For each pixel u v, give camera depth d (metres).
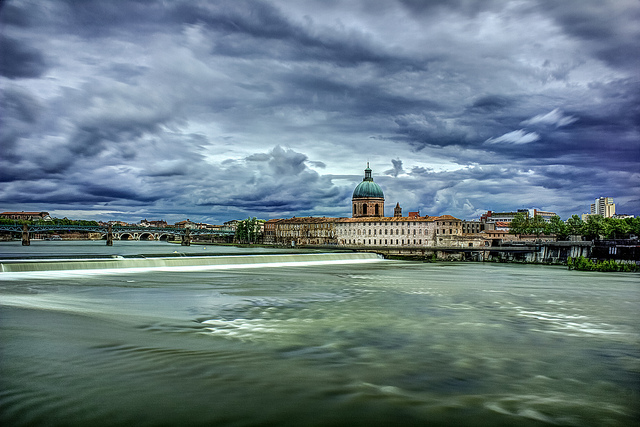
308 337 27.42
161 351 23.28
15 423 14.76
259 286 56.28
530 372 21.11
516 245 168.25
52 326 28.97
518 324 32.72
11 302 39.06
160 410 15.89
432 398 17.58
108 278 62.91
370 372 20.59
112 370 20.02
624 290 58.66
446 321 33.41
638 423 15.73
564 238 197.50
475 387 18.95
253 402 16.77
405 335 28.42
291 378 19.47
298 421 15.24
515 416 16.09
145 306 38.62
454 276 79.19
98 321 31.19
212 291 50.09
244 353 23.31
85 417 15.27
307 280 65.56
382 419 15.55
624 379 20.31
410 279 70.56
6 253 158.50
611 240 130.50
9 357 21.75
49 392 17.36
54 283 55.44
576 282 70.94
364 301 43.69
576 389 18.97
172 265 88.19
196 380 18.92
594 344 26.80
